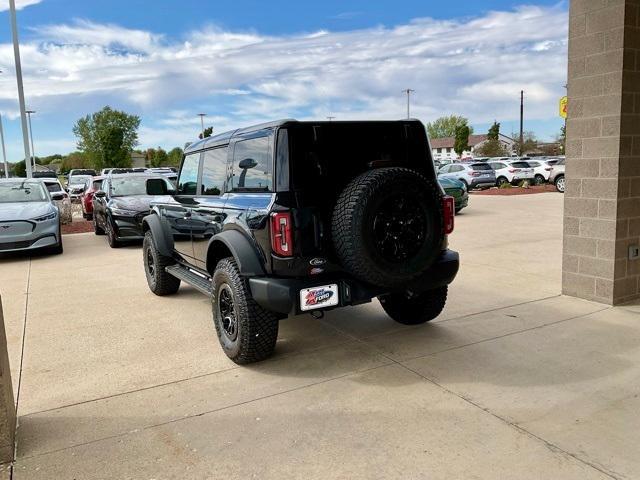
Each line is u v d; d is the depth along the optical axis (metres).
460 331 4.96
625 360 4.15
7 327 5.59
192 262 5.81
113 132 63.84
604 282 5.59
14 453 3.10
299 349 4.65
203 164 5.41
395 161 4.23
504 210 16.14
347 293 4.02
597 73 5.36
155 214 6.75
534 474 2.74
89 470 2.92
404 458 2.92
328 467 2.87
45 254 10.55
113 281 7.80
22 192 11.18
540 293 6.18
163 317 5.82
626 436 3.07
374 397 3.67
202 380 4.07
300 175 3.90
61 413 3.59
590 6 5.33
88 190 17.52
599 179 5.48
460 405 3.51
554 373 3.95
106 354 4.70
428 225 3.94
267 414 3.48
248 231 4.16
